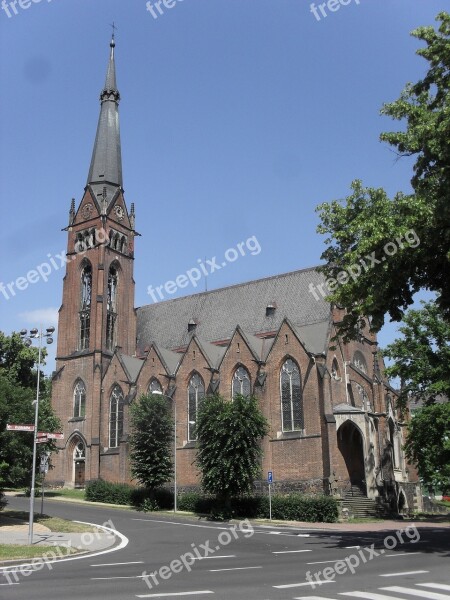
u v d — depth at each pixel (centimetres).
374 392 7012
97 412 7738
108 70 9450
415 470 7469
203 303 8675
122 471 7250
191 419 7131
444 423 5194
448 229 2658
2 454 4034
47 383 8575
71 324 8350
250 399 5509
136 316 9119
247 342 6900
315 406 6156
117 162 9050
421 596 1538
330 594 1584
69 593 1622
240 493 5278
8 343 7744
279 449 6275
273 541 3316
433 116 2852
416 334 5591
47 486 7744
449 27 2869
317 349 6438
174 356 7944
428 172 2939
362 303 2983
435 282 3061
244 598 1527
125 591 1658
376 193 3077
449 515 6775
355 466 6388
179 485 6894
